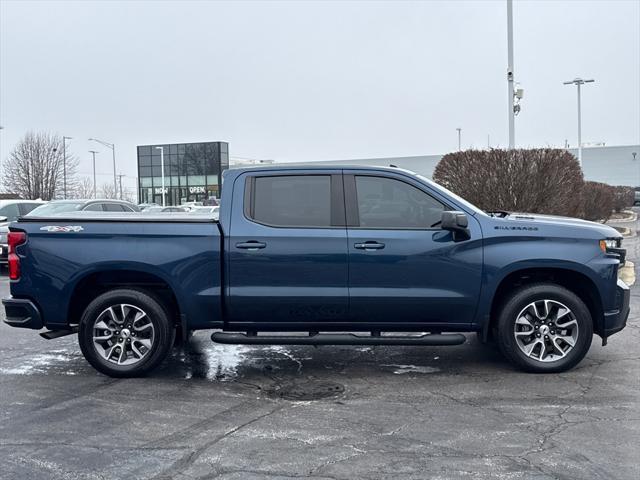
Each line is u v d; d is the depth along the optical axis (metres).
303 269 6.01
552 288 6.10
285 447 4.50
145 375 6.30
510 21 20.02
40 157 49.78
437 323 6.13
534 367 6.18
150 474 4.08
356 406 5.38
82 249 6.11
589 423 4.91
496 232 6.04
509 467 4.13
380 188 6.16
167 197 71.19
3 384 6.11
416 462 4.22
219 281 6.07
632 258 15.90
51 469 4.17
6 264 15.94
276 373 6.45
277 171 6.21
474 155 17.72
